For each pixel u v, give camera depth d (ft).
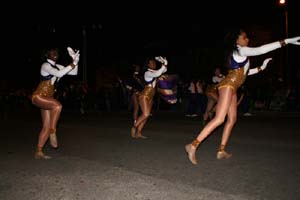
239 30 21.75
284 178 18.53
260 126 40.19
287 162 22.15
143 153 25.94
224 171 20.16
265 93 62.28
